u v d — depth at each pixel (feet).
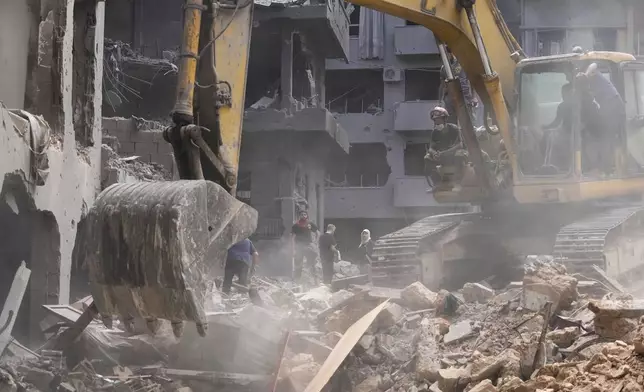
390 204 135.44
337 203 136.26
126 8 105.91
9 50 49.44
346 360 36.60
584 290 37.52
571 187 45.14
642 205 49.03
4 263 51.65
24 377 33.42
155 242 26.27
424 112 134.31
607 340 30.35
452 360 33.35
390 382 34.78
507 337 33.71
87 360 35.88
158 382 34.86
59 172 50.37
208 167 30.60
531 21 132.46
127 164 70.23
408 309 40.93
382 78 138.62
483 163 44.80
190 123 29.17
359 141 137.08
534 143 45.98
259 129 106.73
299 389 34.53
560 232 42.24
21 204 46.47
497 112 44.19
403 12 39.93
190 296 26.18
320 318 41.60
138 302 26.91
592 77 45.34
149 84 101.55
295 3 106.42
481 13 45.21
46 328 43.09
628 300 32.89
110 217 26.94
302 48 111.75
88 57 59.82
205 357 36.35
